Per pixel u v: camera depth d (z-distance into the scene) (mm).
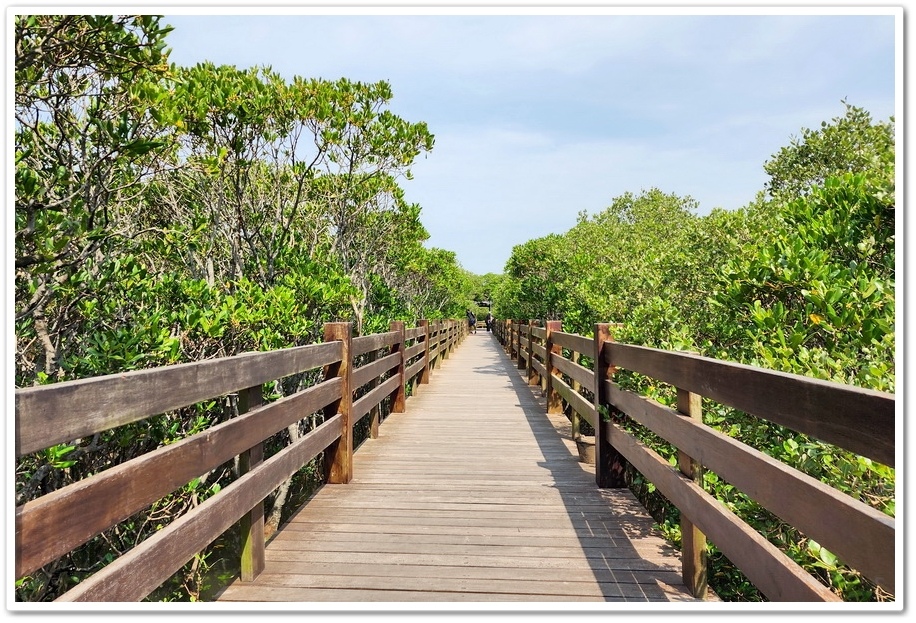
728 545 1824
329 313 5703
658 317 3445
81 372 3021
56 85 3094
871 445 1211
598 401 3762
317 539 2900
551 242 12180
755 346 2660
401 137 6992
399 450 4902
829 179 3709
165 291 3949
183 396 1797
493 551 2740
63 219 2877
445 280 17672
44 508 1197
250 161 5375
